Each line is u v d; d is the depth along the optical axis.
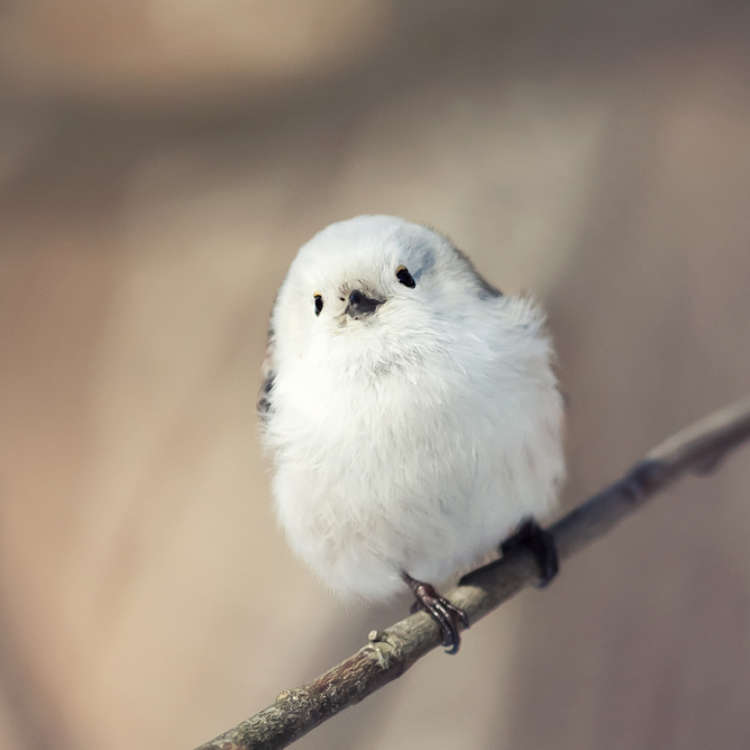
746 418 2.32
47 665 2.44
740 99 2.65
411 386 2.28
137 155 3.02
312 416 2.28
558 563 2.29
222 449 2.59
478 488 2.28
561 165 2.65
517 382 2.28
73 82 2.98
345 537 2.29
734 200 2.46
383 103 2.94
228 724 2.41
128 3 3.06
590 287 2.45
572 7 2.84
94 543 2.49
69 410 2.77
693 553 2.39
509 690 2.39
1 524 2.56
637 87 2.75
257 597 2.44
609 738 2.38
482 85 2.87
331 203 2.82
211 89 2.99
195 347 2.78
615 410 2.42
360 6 3.00
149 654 2.44
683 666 2.38
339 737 2.39
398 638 2.26
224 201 2.98
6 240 3.00
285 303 2.29
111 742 2.42
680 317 2.44
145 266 2.94
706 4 2.76
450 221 2.59
